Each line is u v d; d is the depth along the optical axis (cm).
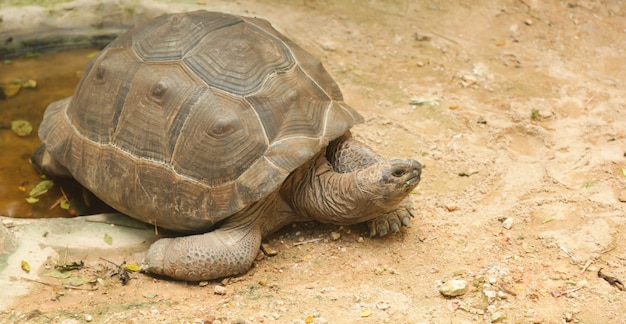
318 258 520
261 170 492
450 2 878
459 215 561
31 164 630
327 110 541
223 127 493
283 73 535
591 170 608
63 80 738
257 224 515
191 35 541
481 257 513
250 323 443
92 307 464
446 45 802
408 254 520
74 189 607
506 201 575
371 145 641
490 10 865
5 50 765
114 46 573
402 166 490
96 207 587
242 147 495
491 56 786
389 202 503
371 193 498
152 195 507
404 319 449
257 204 505
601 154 628
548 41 817
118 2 798
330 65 760
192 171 497
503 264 504
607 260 507
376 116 679
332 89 572
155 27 562
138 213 521
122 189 520
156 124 510
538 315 454
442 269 502
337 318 449
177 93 510
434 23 843
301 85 538
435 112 689
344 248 530
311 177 530
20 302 464
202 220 497
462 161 623
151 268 496
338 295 475
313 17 845
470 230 544
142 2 806
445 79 745
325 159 544
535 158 630
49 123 589
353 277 498
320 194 523
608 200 568
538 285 483
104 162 528
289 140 506
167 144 505
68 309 461
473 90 727
